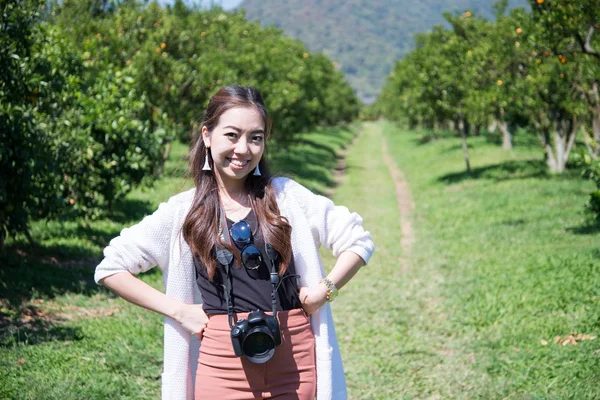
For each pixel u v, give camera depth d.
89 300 7.01
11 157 7.24
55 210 8.02
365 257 2.49
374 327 7.23
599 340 5.80
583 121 18.28
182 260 2.42
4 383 4.46
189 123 16.80
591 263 8.40
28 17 7.82
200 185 2.46
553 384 5.14
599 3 10.27
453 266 9.83
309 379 2.38
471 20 25.72
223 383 2.34
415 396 5.26
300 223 2.47
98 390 4.60
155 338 6.02
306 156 28.95
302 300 2.41
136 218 12.02
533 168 20.17
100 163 10.55
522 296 7.59
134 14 17.17
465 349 6.27
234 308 2.35
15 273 7.29
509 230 11.82
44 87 8.40
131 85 12.02
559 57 14.21
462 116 21.02
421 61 23.84
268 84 20.92
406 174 26.06
